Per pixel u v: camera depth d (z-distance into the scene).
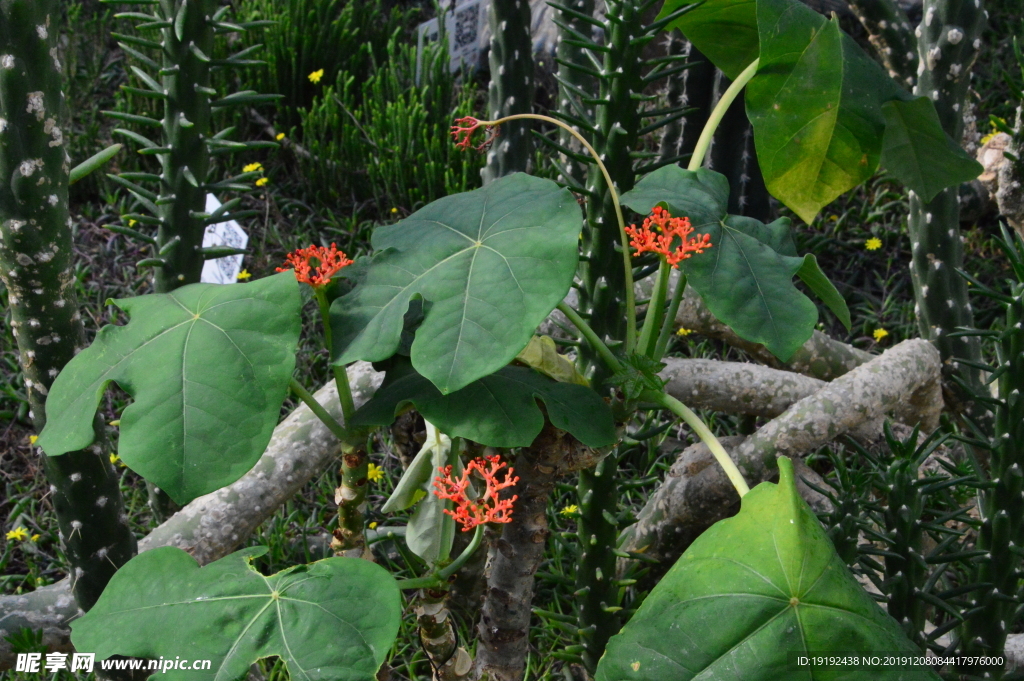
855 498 1.23
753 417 2.05
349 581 0.79
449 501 0.94
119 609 0.82
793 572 0.73
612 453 1.36
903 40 2.07
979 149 2.92
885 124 1.08
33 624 1.47
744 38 1.28
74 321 1.13
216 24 1.46
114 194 2.95
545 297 0.80
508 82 2.09
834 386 1.73
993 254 3.09
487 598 1.29
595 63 1.26
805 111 1.00
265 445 0.77
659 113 1.26
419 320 0.98
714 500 1.65
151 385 0.78
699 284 0.88
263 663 1.44
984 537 1.38
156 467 0.75
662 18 1.19
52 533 2.03
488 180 2.19
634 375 0.93
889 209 3.23
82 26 3.32
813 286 1.01
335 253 0.87
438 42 3.57
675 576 0.78
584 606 1.51
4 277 1.07
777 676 0.71
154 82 1.53
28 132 0.99
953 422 2.20
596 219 1.29
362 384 1.69
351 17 3.41
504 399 0.89
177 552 0.85
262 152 3.24
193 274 1.63
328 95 3.07
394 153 3.00
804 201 1.10
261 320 0.81
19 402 2.36
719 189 0.99
